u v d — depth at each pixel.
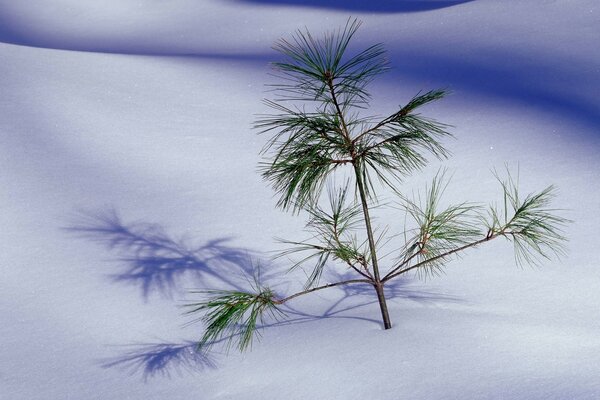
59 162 5.49
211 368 3.27
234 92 6.90
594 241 4.29
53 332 3.80
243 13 12.05
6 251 4.53
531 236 3.34
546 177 5.08
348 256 3.33
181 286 4.13
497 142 5.61
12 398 3.28
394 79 7.14
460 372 2.95
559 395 2.76
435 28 8.69
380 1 11.77
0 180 5.23
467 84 6.82
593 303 3.67
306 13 11.45
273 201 5.01
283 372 3.11
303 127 3.08
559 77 6.75
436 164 5.34
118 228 4.76
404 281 3.97
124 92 6.68
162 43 11.45
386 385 2.92
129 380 3.30
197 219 4.84
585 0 8.41
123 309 3.95
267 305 3.22
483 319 3.40
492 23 8.34
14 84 6.48
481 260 4.13
